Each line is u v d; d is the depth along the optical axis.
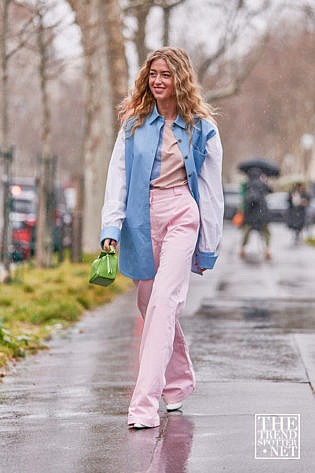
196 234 7.20
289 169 98.38
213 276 22.06
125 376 9.42
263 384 8.83
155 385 7.05
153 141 7.22
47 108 22.88
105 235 7.17
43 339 12.07
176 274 7.08
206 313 14.70
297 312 14.90
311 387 8.69
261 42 36.72
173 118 7.31
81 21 24.98
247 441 6.70
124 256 7.33
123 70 28.88
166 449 6.50
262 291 18.45
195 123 7.27
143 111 7.25
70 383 9.06
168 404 7.63
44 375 9.52
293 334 12.32
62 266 23.64
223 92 37.38
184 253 7.11
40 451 6.50
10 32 20.86
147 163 7.20
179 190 7.23
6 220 18.61
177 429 7.04
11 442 6.75
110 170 7.32
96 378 9.32
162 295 7.04
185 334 12.34
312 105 85.56
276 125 92.56
